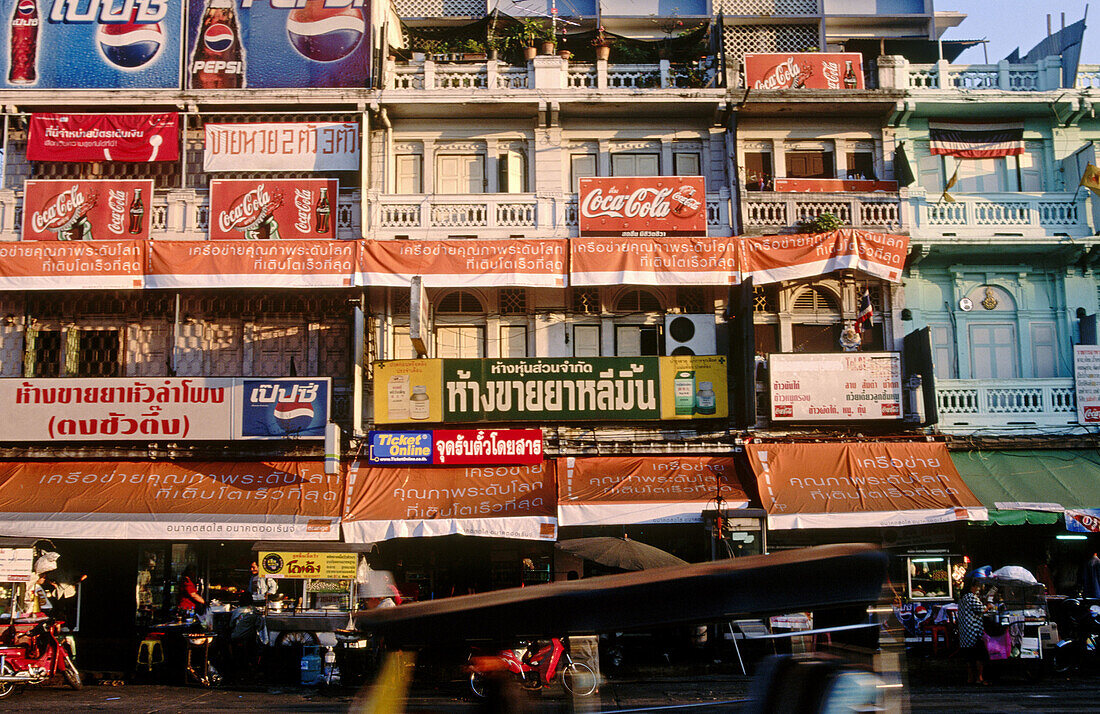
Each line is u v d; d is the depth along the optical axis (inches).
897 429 756.6
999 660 551.8
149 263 740.0
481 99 802.2
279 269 741.3
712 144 831.1
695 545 756.6
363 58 804.6
